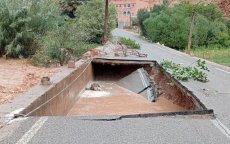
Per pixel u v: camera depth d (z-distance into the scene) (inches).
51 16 820.0
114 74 848.9
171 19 2279.8
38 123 278.2
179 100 530.0
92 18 1381.6
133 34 3267.7
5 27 741.9
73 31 774.5
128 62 837.2
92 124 282.7
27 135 247.0
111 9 1438.2
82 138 245.8
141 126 283.7
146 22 2696.9
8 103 325.4
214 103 403.9
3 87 429.4
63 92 480.4
